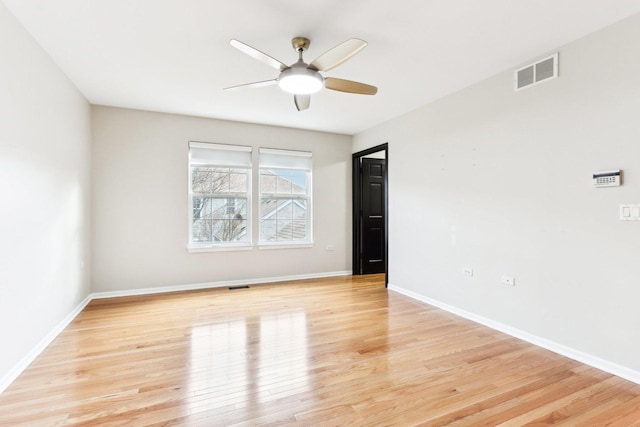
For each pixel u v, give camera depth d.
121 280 4.32
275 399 1.99
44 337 2.72
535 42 2.61
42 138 2.70
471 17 2.28
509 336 3.00
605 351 2.37
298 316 3.51
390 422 1.78
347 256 5.76
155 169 4.48
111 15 2.26
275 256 5.22
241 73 3.22
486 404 1.95
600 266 2.40
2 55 2.12
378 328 3.17
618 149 2.29
